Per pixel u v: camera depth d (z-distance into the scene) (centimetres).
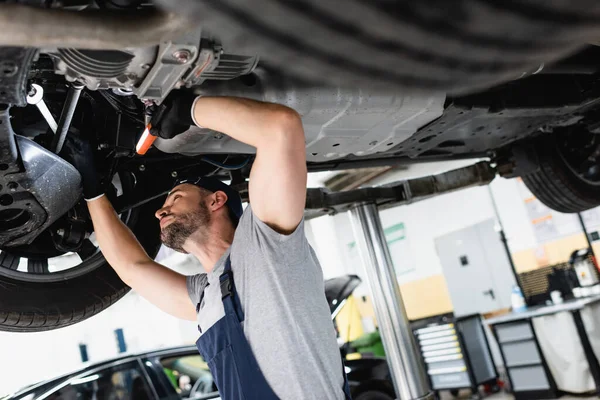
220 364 105
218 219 125
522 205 528
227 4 42
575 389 399
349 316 624
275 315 100
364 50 45
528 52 47
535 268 514
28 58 77
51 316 140
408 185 255
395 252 661
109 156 142
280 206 96
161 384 288
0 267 137
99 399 271
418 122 145
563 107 170
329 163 197
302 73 50
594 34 46
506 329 447
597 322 405
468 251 557
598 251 473
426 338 515
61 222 142
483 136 196
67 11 55
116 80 84
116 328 831
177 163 164
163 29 59
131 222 162
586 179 236
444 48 45
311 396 99
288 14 42
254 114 90
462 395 523
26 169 112
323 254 710
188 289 130
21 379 729
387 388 343
